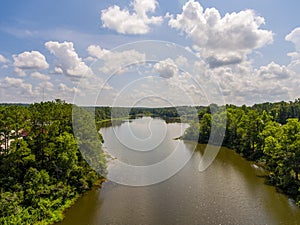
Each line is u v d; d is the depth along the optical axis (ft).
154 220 80.89
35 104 131.85
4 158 97.86
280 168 113.19
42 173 91.61
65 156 95.30
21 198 84.48
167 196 97.04
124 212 86.17
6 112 104.53
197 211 86.38
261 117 173.47
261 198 98.17
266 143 132.57
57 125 103.40
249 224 79.30
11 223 75.36
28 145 99.60
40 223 80.23
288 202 95.14
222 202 93.66
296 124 110.22
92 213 86.28
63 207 90.17
